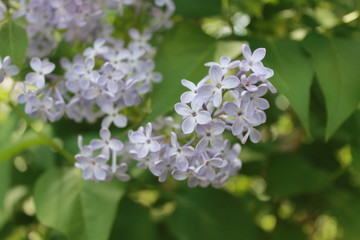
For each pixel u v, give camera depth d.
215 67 0.39
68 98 0.47
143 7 0.52
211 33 0.59
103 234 0.46
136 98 0.45
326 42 0.49
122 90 0.44
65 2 0.48
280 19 0.55
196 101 0.39
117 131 0.49
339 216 0.56
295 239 0.59
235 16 0.56
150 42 0.53
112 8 0.50
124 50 0.46
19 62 0.46
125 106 0.45
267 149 0.61
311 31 0.49
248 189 0.65
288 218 0.61
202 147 0.40
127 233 0.54
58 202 0.47
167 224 0.54
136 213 0.55
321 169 0.58
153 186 0.55
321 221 0.65
